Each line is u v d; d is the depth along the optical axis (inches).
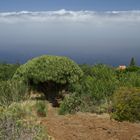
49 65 612.7
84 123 389.4
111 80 572.7
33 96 620.4
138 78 577.9
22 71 621.6
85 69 686.5
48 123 376.5
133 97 431.8
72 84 617.6
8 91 524.4
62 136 333.7
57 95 620.4
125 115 423.8
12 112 288.2
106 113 461.4
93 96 500.4
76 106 485.4
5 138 249.0
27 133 255.1
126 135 351.9
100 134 350.9
